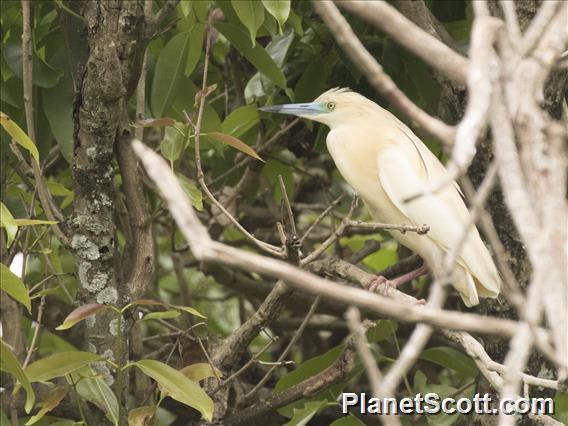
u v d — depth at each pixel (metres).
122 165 8.12
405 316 3.88
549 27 4.26
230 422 8.95
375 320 9.32
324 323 12.19
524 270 8.59
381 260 12.68
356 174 9.88
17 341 8.53
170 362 10.53
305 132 11.88
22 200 9.24
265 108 10.26
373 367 3.99
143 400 8.34
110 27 7.65
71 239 7.86
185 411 10.66
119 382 7.18
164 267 14.38
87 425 7.82
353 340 8.62
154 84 9.23
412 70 10.37
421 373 9.35
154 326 13.06
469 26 10.63
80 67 7.80
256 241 7.11
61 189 9.16
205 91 7.50
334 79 11.33
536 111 3.99
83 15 8.47
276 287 8.31
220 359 8.67
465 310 11.01
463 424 9.35
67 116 9.22
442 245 9.18
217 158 11.87
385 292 8.27
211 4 10.03
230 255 3.85
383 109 10.20
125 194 8.16
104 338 7.80
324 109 10.19
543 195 3.88
